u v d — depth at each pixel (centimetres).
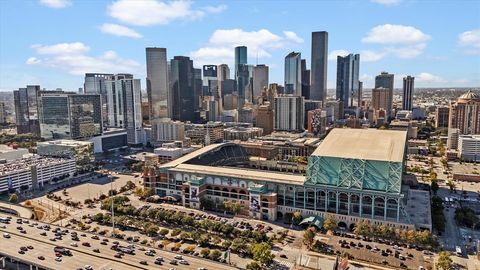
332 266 19812
